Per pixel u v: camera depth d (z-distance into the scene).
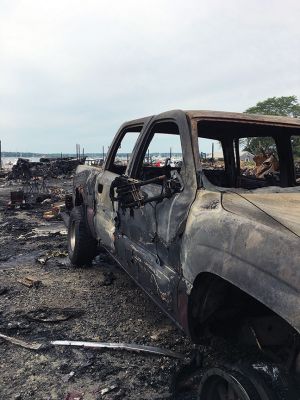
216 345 2.65
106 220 4.43
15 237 8.30
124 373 3.08
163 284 2.88
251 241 2.01
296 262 1.75
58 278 5.37
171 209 2.85
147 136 3.80
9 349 3.45
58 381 2.97
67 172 31.20
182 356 3.29
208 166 4.11
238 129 3.71
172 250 2.77
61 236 8.36
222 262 2.16
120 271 5.67
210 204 2.52
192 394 2.80
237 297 2.50
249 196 2.64
